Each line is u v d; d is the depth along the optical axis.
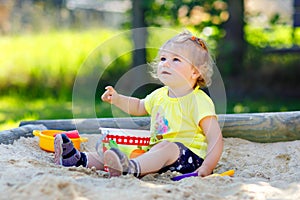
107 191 2.25
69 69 7.69
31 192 2.15
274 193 2.37
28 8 8.70
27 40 8.13
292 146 3.57
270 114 3.81
